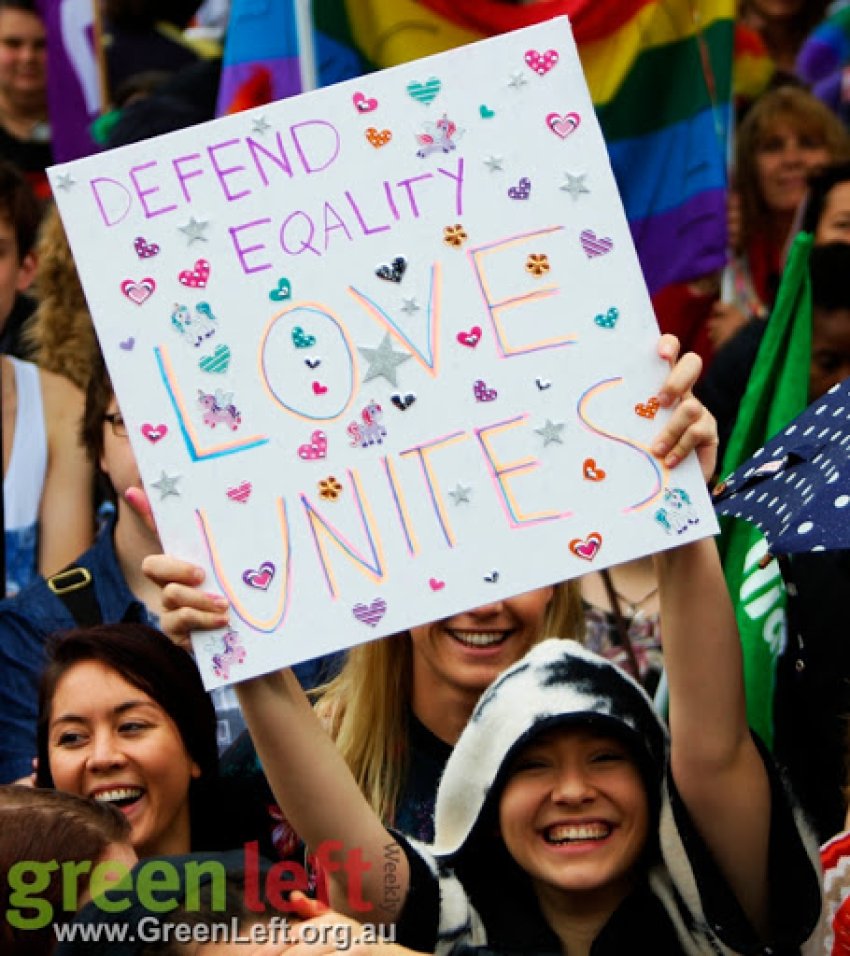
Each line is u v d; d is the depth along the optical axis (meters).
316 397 4.43
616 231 4.47
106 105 8.64
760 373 6.01
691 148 7.14
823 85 9.39
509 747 4.54
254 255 4.46
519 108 4.49
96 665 5.18
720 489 4.80
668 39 7.15
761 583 5.51
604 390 4.43
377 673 5.40
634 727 4.55
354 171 4.48
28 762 6.05
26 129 8.87
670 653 4.52
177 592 4.36
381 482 4.42
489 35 7.08
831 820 5.28
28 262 7.64
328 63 7.00
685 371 4.39
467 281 4.46
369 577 4.39
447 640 5.34
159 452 4.41
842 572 5.42
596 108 7.16
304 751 4.46
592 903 4.62
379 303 4.46
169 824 5.20
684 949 4.56
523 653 5.40
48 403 7.56
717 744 4.47
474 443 4.43
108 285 4.44
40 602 6.28
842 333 6.87
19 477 7.48
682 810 4.50
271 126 4.48
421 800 5.33
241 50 7.00
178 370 4.43
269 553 4.40
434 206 4.48
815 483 4.38
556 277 4.46
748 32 9.17
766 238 8.46
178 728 5.21
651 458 4.40
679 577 4.50
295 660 4.37
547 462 4.41
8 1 8.76
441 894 4.55
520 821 4.55
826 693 5.34
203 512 4.40
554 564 4.39
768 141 8.41
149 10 8.62
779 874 4.52
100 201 4.44
